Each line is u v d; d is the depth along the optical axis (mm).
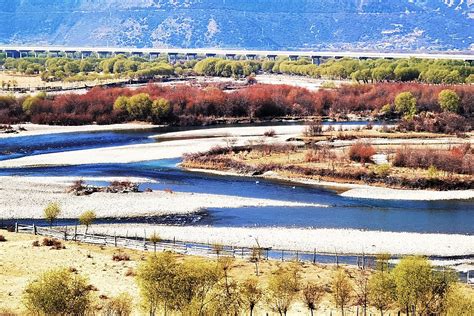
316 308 80875
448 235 117625
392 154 173875
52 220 122062
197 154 181625
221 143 199625
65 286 70625
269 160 173750
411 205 139000
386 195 146500
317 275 93688
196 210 133625
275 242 113000
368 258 105625
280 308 78688
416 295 75812
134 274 91000
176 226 122750
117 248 106938
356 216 130375
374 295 79125
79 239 112312
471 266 102562
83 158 184125
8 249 101625
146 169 171750
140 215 130125
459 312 74062
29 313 70938
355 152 170625
